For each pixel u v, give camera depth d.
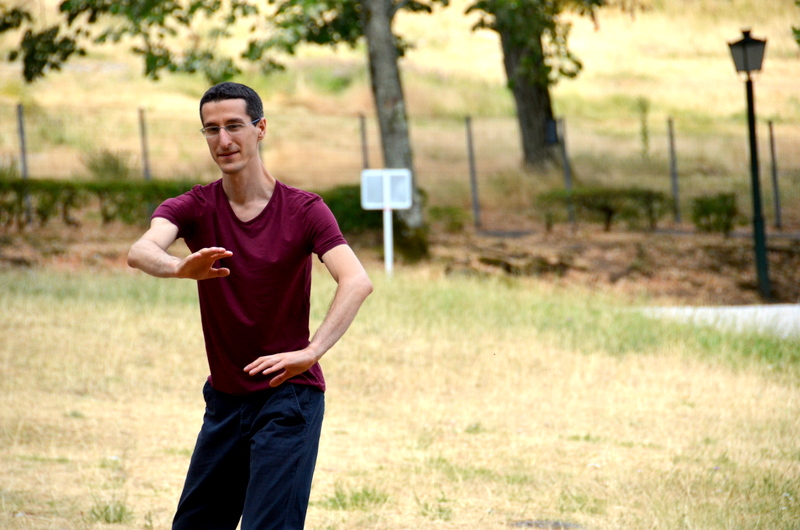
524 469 13.59
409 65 80.19
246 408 7.37
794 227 49.06
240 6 37.97
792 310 30.00
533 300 28.77
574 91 77.44
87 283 29.03
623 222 47.19
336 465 13.63
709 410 17.72
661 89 79.50
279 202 7.36
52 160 51.66
